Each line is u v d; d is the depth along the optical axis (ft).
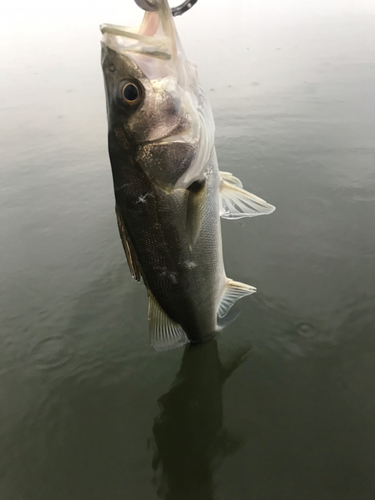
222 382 0.94
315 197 1.45
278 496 0.74
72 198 1.68
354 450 0.78
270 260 1.22
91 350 1.06
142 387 0.97
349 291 1.09
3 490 0.80
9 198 1.71
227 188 0.76
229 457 0.81
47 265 1.34
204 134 0.65
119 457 0.84
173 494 0.77
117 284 1.24
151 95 0.61
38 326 1.13
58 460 0.85
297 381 0.92
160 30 0.60
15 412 0.94
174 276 0.74
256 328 1.04
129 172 0.65
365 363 0.92
